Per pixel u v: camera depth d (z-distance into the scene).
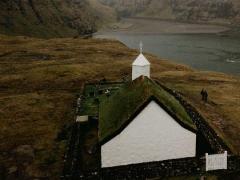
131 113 28.77
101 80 61.50
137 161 29.84
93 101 47.09
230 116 43.00
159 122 29.08
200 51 177.50
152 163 29.47
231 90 58.56
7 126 40.53
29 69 77.44
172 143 29.80
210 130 35.22
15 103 49.66
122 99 33.38
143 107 28.50
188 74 72.25
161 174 27.64
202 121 37.75
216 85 62.19
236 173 28.19
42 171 29.56
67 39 150.50
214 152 30.80
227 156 29.14
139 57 41.91
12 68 79.31
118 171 27.83
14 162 31.22
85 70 73.69
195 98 50.09
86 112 42.19
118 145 29.20
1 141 36.19
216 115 42.84
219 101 49.97
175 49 188.50
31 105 48.78
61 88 60.44
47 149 33.75
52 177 28.55
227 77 72.94
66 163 29.66
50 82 64.75
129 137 29.11
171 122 29.17
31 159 31.67
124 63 82.81
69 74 69.81
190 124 30.36
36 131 38.75
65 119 42.59
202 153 31.02
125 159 29.62
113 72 73.00
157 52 177.62
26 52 106.56
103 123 32.25
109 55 104.62
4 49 111.38
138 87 32.09
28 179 28.41
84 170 28.66
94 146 32.94
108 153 29.33
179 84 60.78
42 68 74.56
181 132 29.61
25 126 40.44
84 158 31.02
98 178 27.16
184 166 28.30
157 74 71.31
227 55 160.75
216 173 28.08
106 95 48.50
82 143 33.94
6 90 60.06
